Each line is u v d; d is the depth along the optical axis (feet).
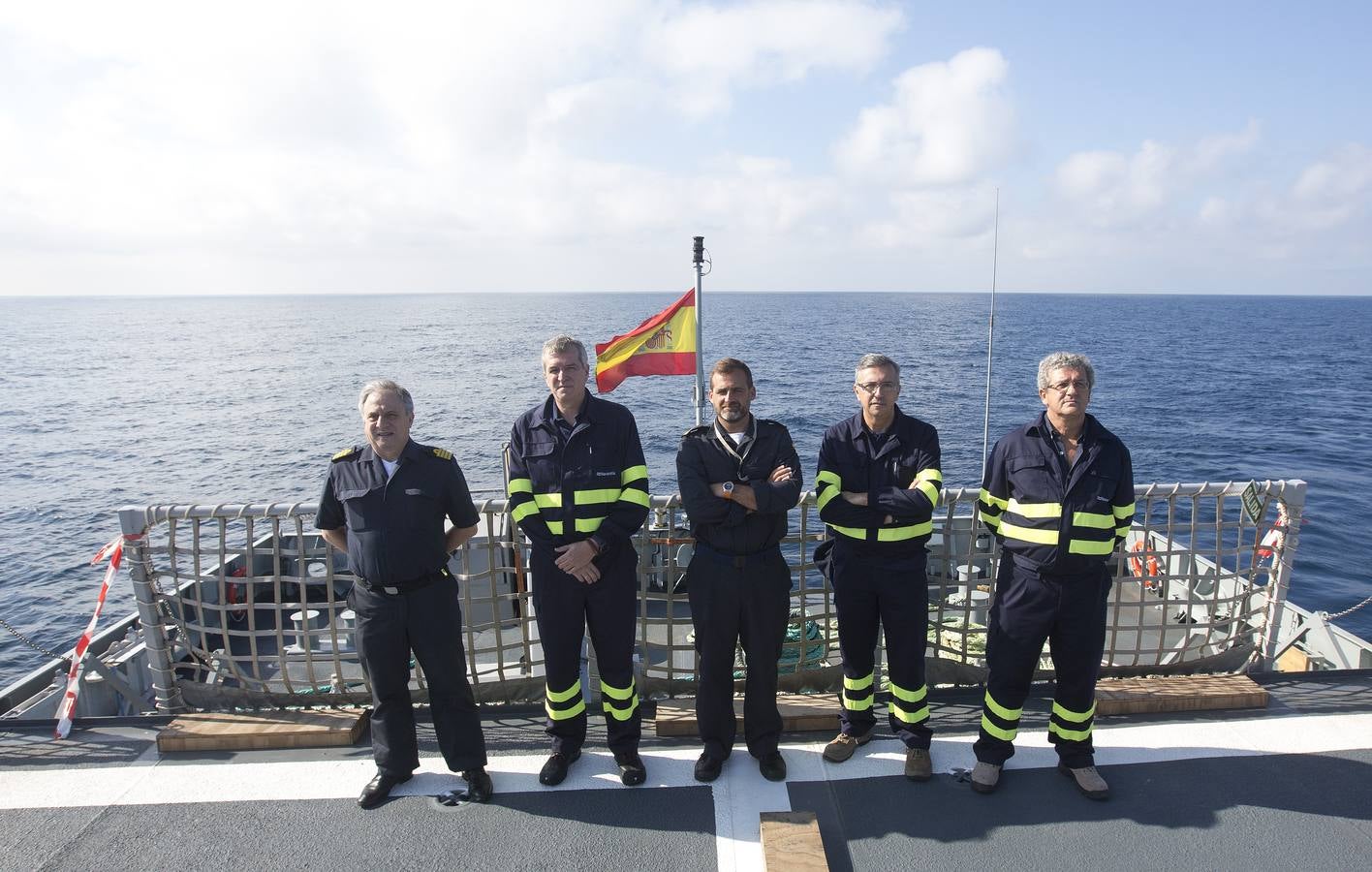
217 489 86.48
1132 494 11.19
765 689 11.56
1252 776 11.67
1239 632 15.12
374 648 11.06
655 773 11.96
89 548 66.64
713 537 11.18
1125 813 10.91
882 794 11.41
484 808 11.16
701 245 24.08
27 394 163.32
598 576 11.32
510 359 222.28
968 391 127.24
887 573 11.58
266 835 10.64
